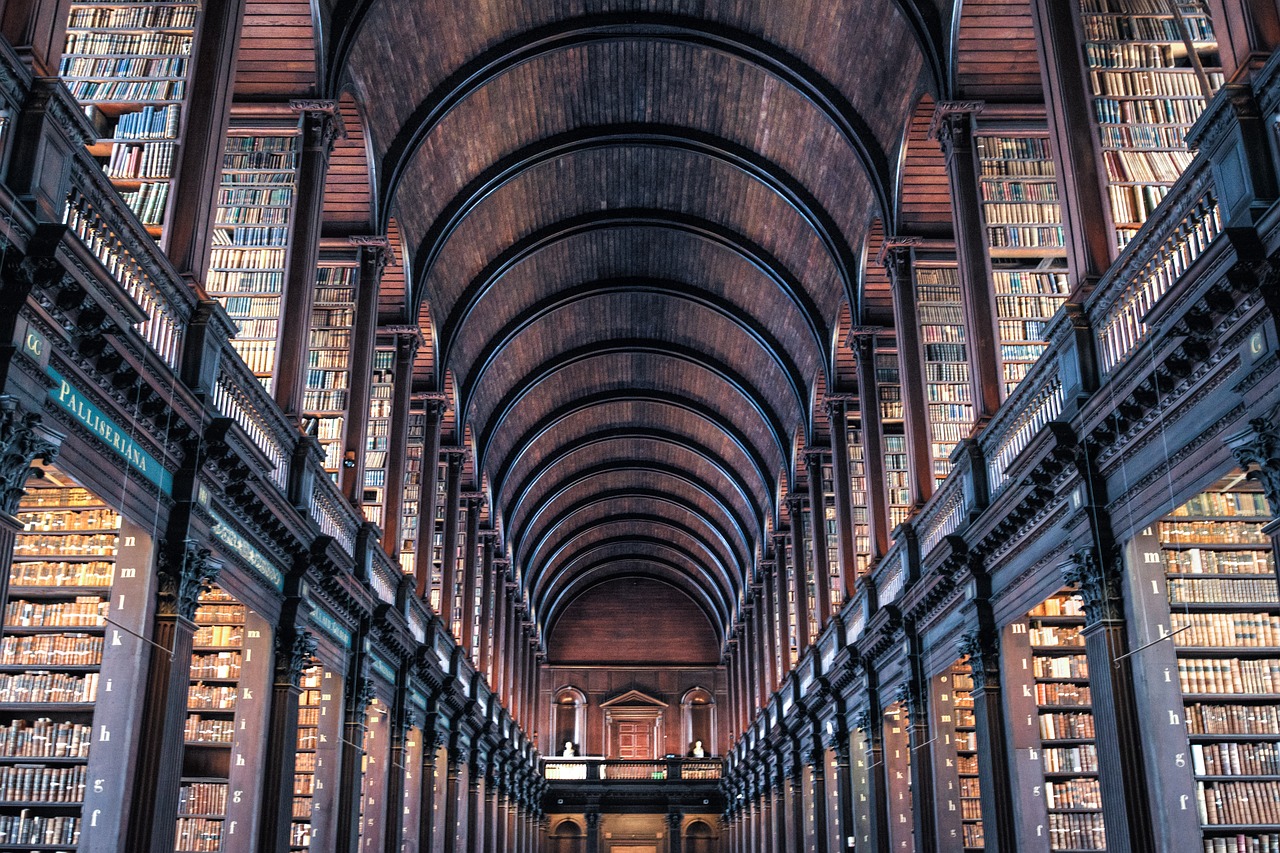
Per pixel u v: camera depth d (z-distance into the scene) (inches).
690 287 1095.0
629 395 1332.4
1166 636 375.6
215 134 437.7
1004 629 520.1
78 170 316.8
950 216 717.9
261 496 450.6
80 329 315.6
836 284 896.3
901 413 816.9
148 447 374.6
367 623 639.8
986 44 576.7
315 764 601.9
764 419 1179.3
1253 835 399.5
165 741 377.4
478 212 899.4
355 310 687.1
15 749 411.8
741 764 1441.9
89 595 438.6
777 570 1248.8
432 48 698.2
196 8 450.3
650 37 748.6
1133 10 470.6
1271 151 295.1
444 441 1047.0
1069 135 438.9
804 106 775.7
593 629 1892.2
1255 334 300.0
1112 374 368.8
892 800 717.9
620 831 1689.2
